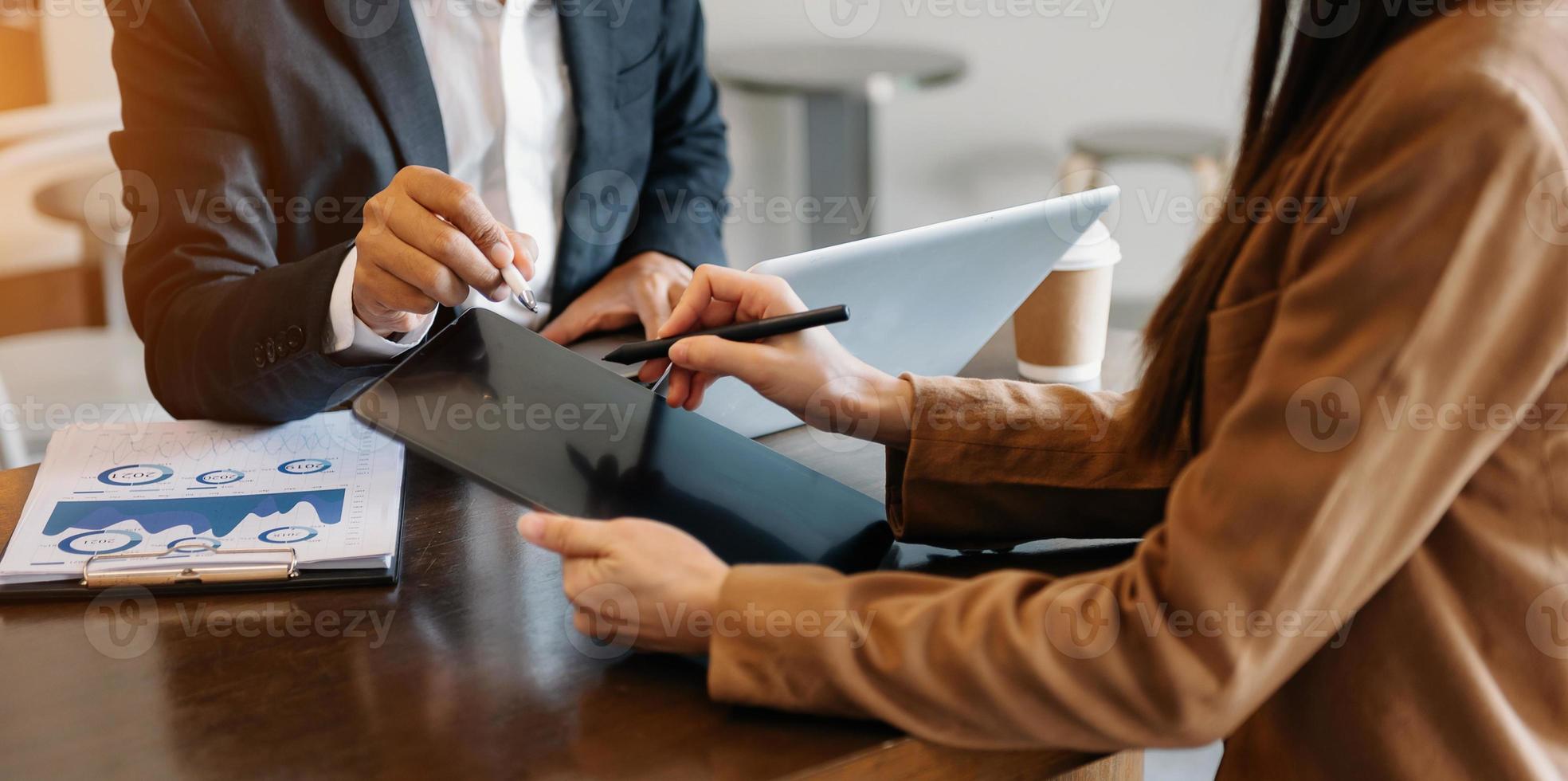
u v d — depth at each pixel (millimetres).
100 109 2521
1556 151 556
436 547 872
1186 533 622
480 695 696
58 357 2463
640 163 1655
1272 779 747
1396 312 565
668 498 806
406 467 998
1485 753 658
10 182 2416
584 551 705
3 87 2643
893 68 3195
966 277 1030
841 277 924
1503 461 639
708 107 1804
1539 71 570
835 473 1021
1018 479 872
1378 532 600
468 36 1510
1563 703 654
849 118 3244
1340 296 580
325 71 1331
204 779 622
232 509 875
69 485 906
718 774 630
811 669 663
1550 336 577
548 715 678
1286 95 681
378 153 1369
